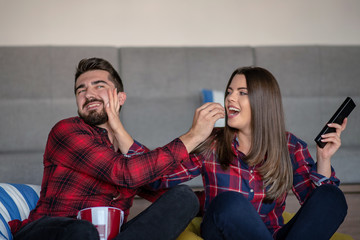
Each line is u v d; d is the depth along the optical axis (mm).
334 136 1531
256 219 1231
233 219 1229
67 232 1143
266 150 1512
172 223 1259
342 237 1508
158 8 3557
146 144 3115
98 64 1575
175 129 3164
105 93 1534
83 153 1366
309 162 1584
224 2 3602
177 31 3566
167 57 3266
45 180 1439
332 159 2834
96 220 1205
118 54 3268
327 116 3303
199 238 1332
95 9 3504
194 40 3576
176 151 1357
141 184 1344
